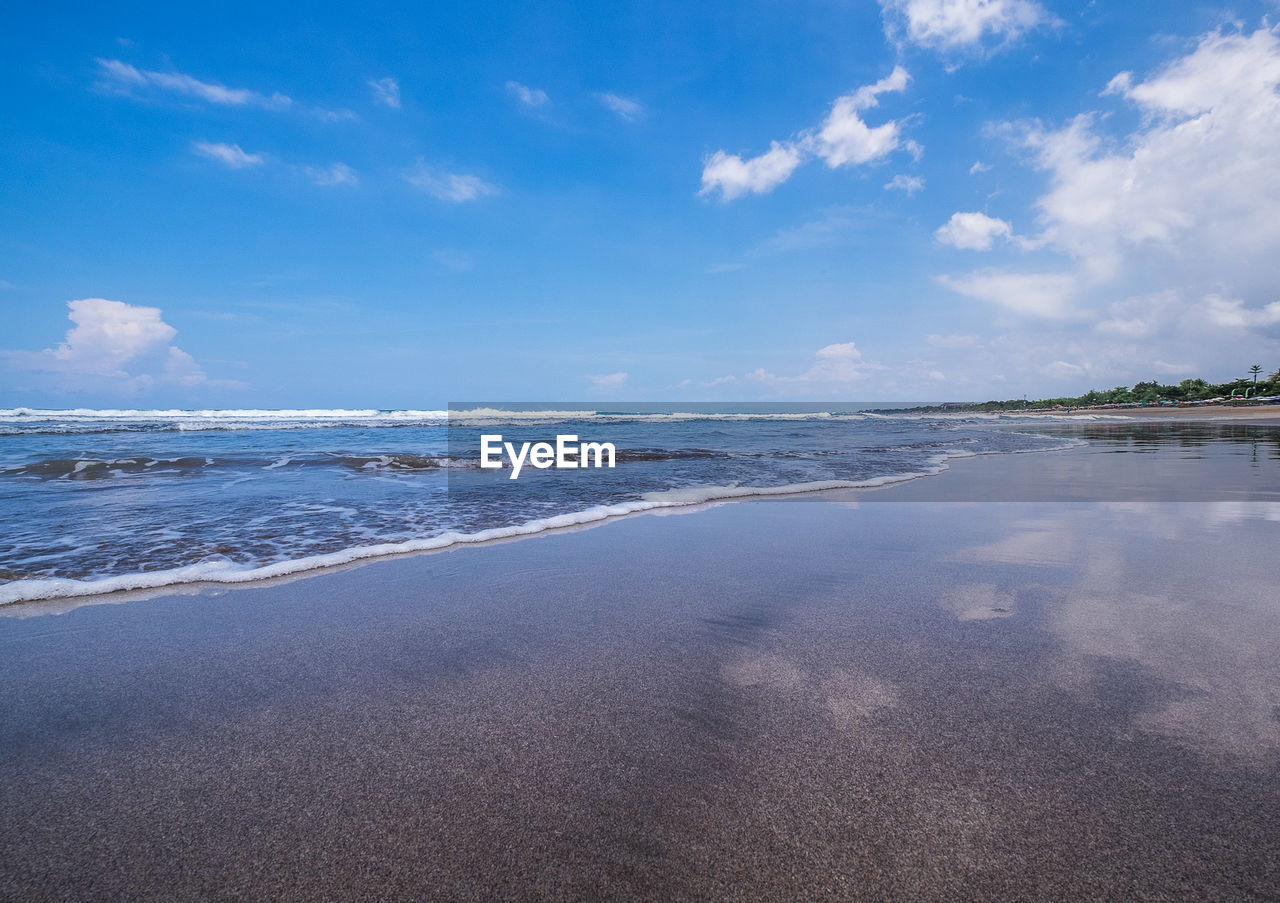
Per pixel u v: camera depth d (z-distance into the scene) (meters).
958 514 6.07
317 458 11.31
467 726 2.00
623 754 1.82
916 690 2.22
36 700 2.19
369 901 1.28
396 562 4.21
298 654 2.62
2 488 7.55
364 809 1.58
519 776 1.71
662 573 3.93
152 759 1.82
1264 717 1.97
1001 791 1.60
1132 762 1.72
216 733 1.97
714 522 5.70
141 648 2.68
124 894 1.30
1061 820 1.48
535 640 2.78
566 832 1.48
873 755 1.79
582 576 3.86
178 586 3.61
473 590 3.55
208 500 6.80
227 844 1.45
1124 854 1.37
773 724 1.99
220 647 2.70
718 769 1.73
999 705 2.08
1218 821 1.47
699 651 2.64
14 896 1.28
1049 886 1.28
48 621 3.01
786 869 1.35
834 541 4.86
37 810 1.58
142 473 9.17
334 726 2.01
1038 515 5.95
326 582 3.72
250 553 4.37
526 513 6.12
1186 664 2.39
